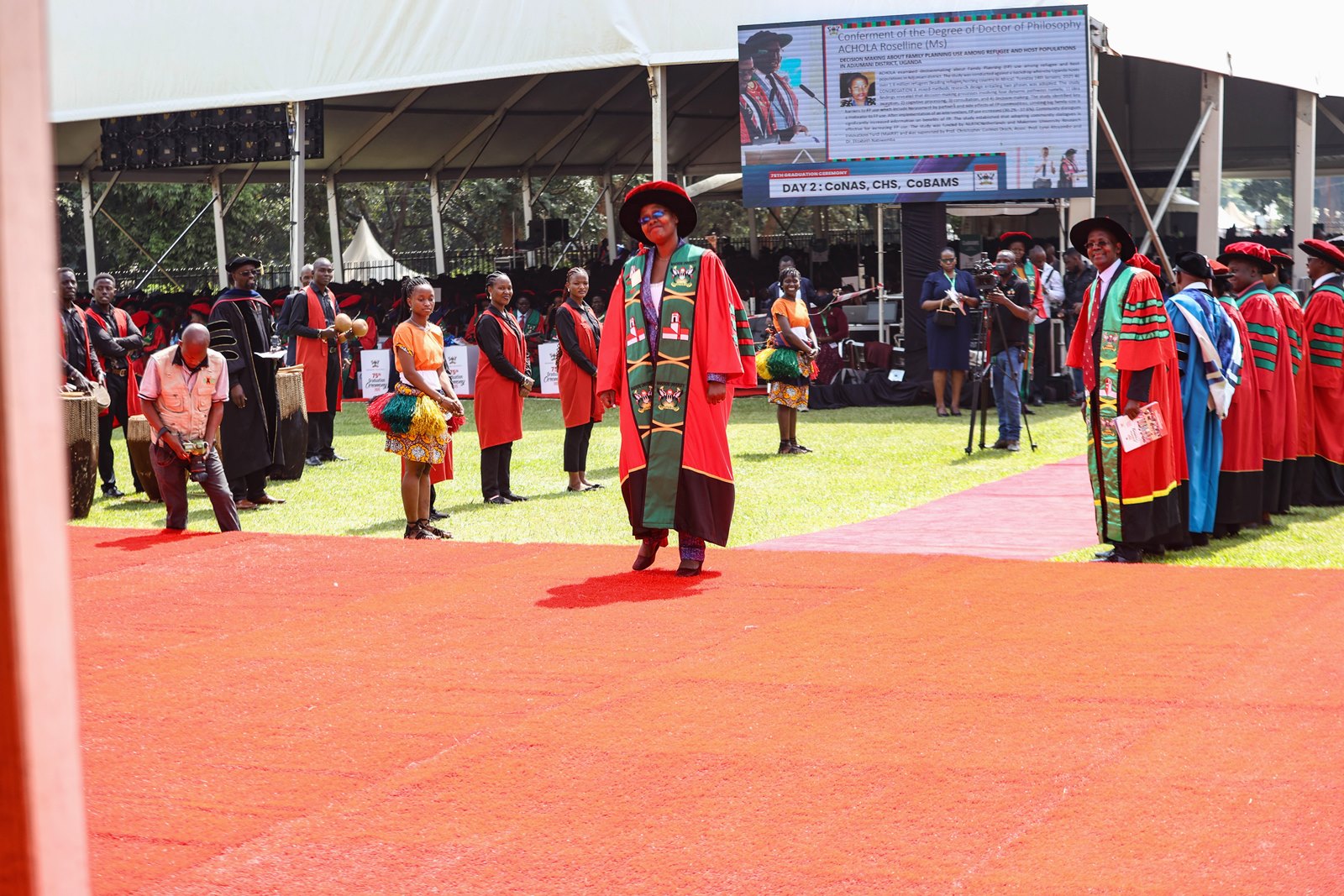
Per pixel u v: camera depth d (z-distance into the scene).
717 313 6.70
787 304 12.91
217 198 29.67
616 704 4.39
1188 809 3.25
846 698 4.36
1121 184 29.88
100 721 4.36
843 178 18.55
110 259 38.75
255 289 10.83
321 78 21.28
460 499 10.81
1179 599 5.75
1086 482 10.64
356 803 3.51
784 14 18.67
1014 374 12.88
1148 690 4.31
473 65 20.25
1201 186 20.80
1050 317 17.69
